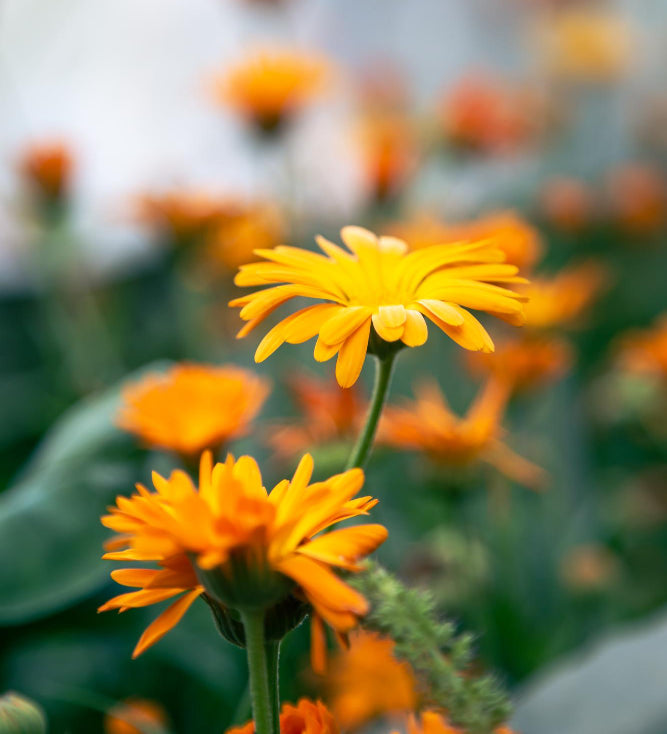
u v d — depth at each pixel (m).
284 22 0.73
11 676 0.43
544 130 0.91
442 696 0.24
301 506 0.25
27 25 0.96
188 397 0.36
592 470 0.57
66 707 0.42
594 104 1.02
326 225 0.72
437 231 0.48
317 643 0.28
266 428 0.45
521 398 0.47
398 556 0.46
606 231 0.77
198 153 1.04
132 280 0.73
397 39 1.16
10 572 0.39
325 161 0.80
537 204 0.80
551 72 0.99
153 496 0.25
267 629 0.26
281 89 0.55
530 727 0.35
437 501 0.42
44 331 0.65
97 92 1.03
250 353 0.58
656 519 0.52
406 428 0.40
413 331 0.28
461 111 0.65
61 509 0.40
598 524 0.52
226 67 0.58
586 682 0.36
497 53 1.14
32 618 0.41
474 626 0.43
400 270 0.30
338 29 1.14
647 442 0.57
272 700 0.26
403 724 0.38
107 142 1.04
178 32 1.04
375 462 0.40
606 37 0.98
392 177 0.58
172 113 1.05
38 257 0.65
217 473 0.26
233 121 0.58
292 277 0.30
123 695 0.43
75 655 0.44
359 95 0.79
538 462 0.51
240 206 0.56
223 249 0.55
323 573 0.24
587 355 0.70
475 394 0.57
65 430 0.44
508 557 0.46
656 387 0.55
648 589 0.48
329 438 0.39
